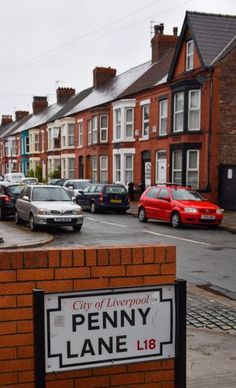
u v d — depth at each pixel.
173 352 3.17
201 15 25.42
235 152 23.73
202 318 6.26
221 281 8.71
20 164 57.75
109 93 35.66
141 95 29.61
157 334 3.13
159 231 16.42
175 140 25.16
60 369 2.96
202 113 23.80
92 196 24.28
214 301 7.20
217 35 24.77
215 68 23.17
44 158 49.41
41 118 53.44
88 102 38.75
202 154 23.86
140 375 3.56
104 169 34.06
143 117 29.69
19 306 3.32
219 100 23.38
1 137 66.00
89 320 3.00
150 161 28.61
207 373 4.38
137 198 29.59
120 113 31.41
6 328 3.31
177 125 25.36
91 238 14.57
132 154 30.81
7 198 19.72
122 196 23.72
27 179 34.19
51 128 45.84
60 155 44.28
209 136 23.41
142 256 3.48
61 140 42.75
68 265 3.36
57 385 3.41
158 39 33.78
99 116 34.00
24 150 55.94
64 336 2.96
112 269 3.43
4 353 3.32
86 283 3.39
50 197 16.91
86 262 3.38
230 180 23.00
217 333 5.58
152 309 3.12
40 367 2.87
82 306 2.99
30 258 3.31
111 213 24.17
